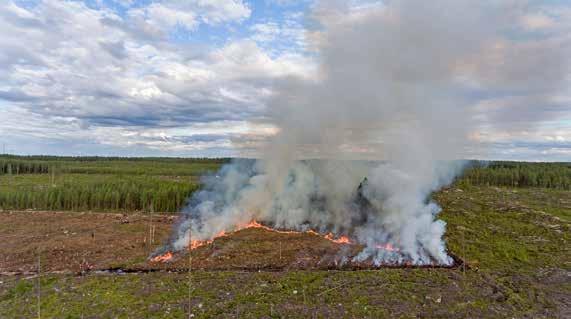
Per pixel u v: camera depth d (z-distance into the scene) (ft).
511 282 96.84
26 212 214.48
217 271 105.60
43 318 76.59
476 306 81.71
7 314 78.95
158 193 228.43
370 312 77.92
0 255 123.75
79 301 84.58
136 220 186.60
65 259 119.14
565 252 122.72
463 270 105.40
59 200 229.66
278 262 113.29
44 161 578.66
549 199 239.09
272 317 75.46
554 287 94.02
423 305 81.66
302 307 80.07
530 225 156.97
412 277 98.78
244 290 89.92
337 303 82.23
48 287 93.97
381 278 97.86
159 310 78.84
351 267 109.50
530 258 116.98
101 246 134.31
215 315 76.38
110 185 266.57
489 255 119.44
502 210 185.78
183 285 93.56
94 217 197.57
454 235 141.08
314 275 100.42
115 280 98.27
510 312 79.36
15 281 99.04
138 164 579.89
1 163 439.22
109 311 78.84
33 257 121.39
